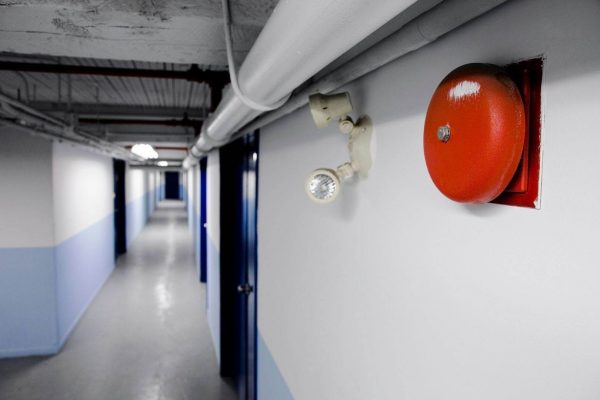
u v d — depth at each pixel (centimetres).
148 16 105
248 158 310
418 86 83
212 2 106
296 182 169
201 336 478
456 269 73
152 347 446
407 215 88
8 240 416
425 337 83
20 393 351
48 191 421
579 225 50
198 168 795
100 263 666
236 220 371
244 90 92
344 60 107
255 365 274
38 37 122
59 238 442
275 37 60
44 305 426
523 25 58
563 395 52
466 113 57
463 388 71
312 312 152
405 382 90
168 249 1013
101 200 676
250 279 304
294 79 72
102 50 134
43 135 336
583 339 50
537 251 56
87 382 371
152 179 1898
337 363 129
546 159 54
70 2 100
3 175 411
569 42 51
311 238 152
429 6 72
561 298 53
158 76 268
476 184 57
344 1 42
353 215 116
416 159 84
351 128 106
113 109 470
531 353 57
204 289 666
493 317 64
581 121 49
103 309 562
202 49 133
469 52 68
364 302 110
